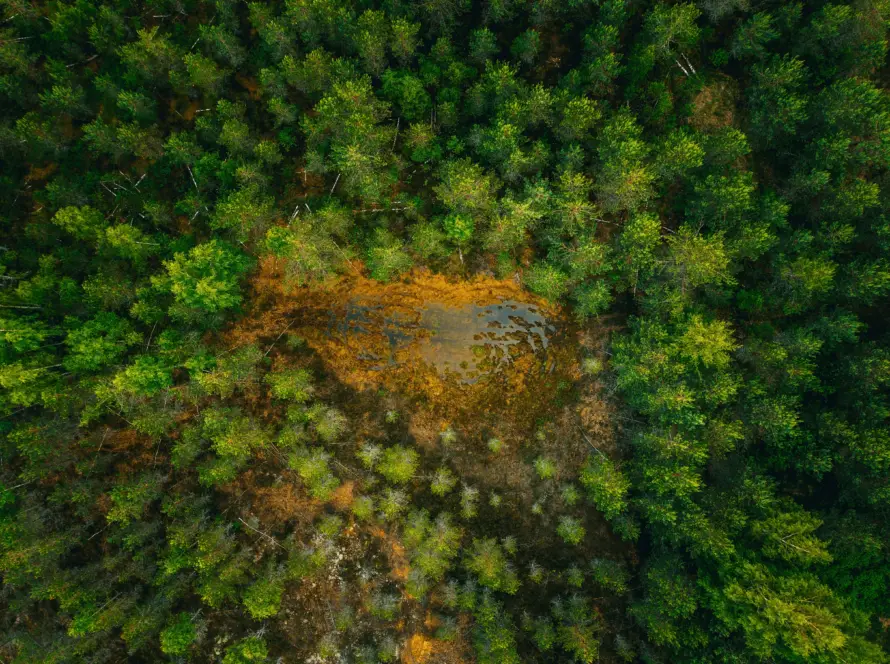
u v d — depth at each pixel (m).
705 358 30.31
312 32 33.94
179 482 35.47
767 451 33.97
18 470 34.28
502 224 32.44
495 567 33.91
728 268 34.28
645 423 35.16
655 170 32.22
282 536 35.56
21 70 34.34
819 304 33.97
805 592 27.48
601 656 34.78
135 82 35.72
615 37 33.25
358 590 35.44
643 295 35.50
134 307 32.41
